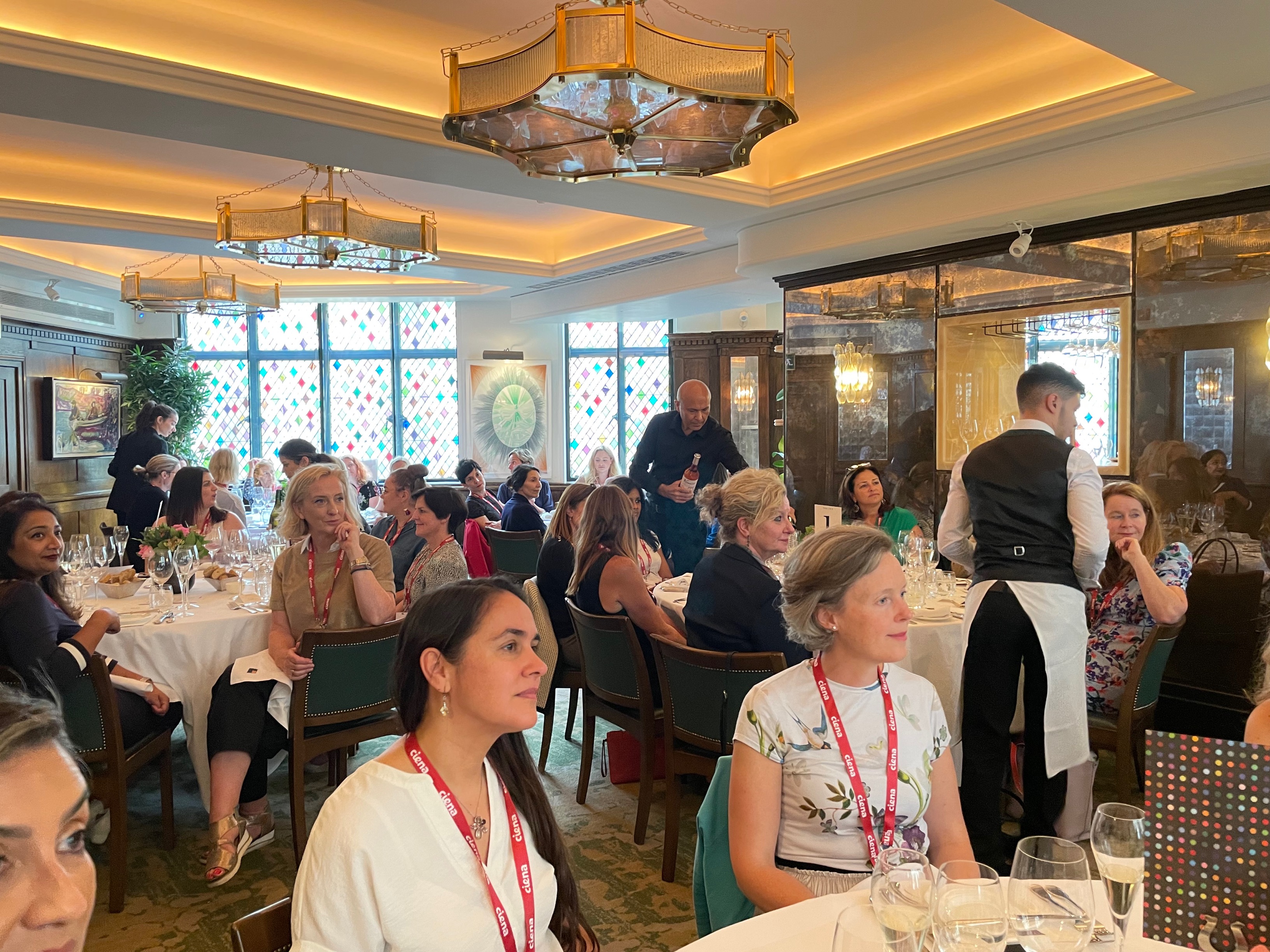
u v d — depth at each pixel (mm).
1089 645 3439
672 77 3033
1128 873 1163
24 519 2961
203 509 4926
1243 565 4355
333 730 3166
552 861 1509
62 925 746
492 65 3219
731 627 2820
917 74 4742
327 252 5602
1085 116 4215
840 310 6543
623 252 8039
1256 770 1106
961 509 3096
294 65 4242
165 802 3215
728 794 1765
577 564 3588
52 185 6352
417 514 3752
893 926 1075
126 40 3828
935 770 1743
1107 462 4914
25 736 770
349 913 1275
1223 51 3326
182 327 11719
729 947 1224
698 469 5828
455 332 12000
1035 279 5254
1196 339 4523
